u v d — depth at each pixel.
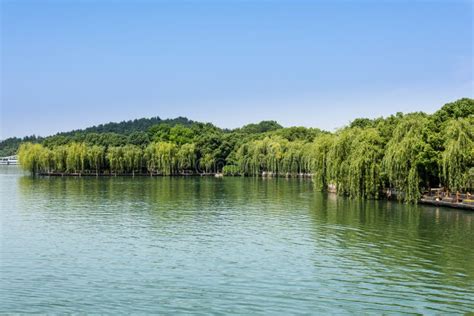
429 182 89.69
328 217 75.50
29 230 66.19
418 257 48.94
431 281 41.00
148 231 65.00
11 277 43.06
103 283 41.12
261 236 60.62
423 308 34.91
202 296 37.69
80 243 57.28
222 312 34.38
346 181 101.44
